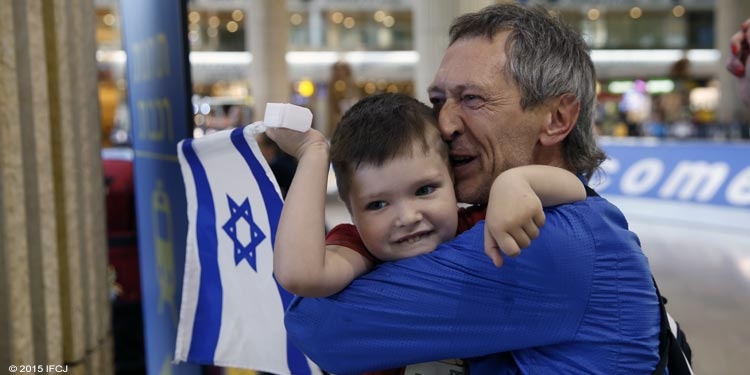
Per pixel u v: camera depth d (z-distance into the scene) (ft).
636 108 73.10
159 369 7.53
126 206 11.22
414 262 3.28
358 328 3.34
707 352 13.82
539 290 3.13
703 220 27.32
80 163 6.98
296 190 3.28
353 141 3.38
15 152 5.54
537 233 2.89
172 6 5.89
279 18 49.14
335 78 74.49
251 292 4.36
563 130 3.64
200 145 4.31
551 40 3.59
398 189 3.32
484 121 3.53
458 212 3.86
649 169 30.22
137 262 11.16
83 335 7.00
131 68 7.54
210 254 4.53
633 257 3.29
